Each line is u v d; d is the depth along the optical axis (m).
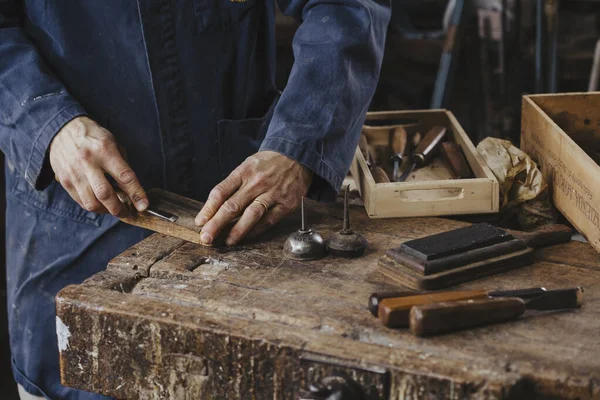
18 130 1.45
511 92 3.30
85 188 1.40
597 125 1.78
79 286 1.18
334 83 1.43
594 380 0.91
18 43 1.50
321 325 1.05
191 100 1.62
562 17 3.54
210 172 1.68
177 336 1.07
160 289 1.18
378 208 1.48
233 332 1.04
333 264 1.25
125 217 1.41
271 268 1.24
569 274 1.21
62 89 1.47
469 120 3.53
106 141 1.39
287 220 1.46
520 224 1.59
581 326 1.04
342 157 1.46
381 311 1.04
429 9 3.73
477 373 0.93
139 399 1.13
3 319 2.90
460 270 1.17
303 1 1.57
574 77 3.33
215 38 1.60
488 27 3.25
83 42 1.54
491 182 1.50
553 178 1.58
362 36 1.46
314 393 0.96
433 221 1.47
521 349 0.98
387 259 1.22
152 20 1.53
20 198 1.66
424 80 3.51
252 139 1.70
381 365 0.96
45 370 1.72
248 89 1.69
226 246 1.33
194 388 1.09
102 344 1.12
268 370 1.03
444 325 1.01
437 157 1.81
